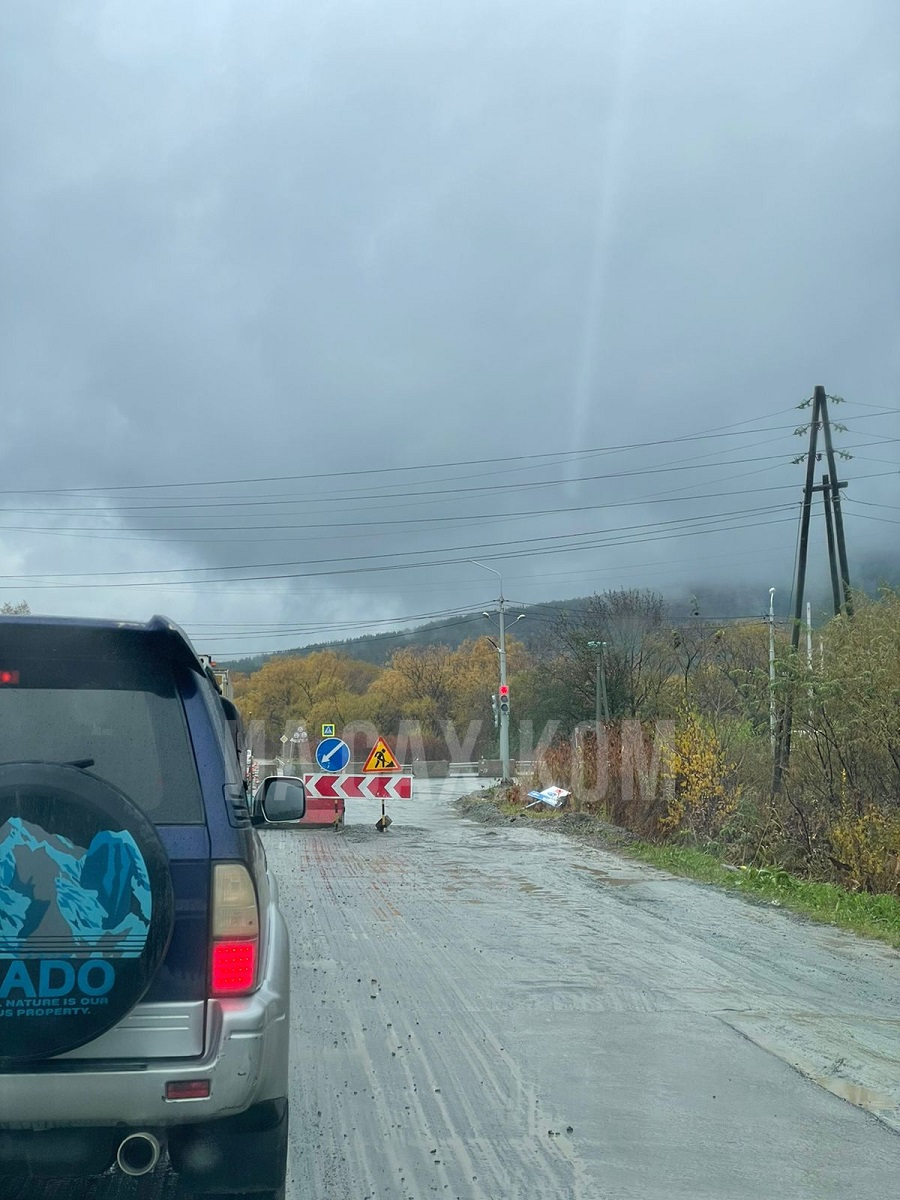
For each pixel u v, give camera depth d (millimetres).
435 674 77250
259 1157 3867
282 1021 3961
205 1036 3752
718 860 17516
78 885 3637
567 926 11719
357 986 8664
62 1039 3609
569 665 41969
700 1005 8320
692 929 11727
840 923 12250
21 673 3939
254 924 3869
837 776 16328
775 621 38688
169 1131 3889
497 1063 6750
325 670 81500
